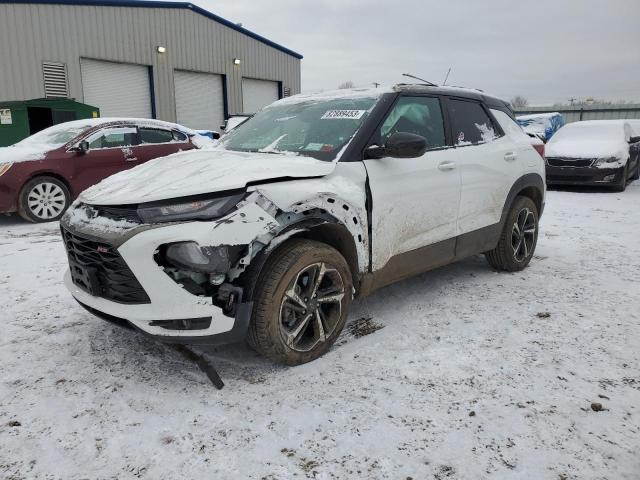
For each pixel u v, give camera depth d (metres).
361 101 3.69
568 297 4.16
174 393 2.73
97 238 2.70
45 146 7.67
